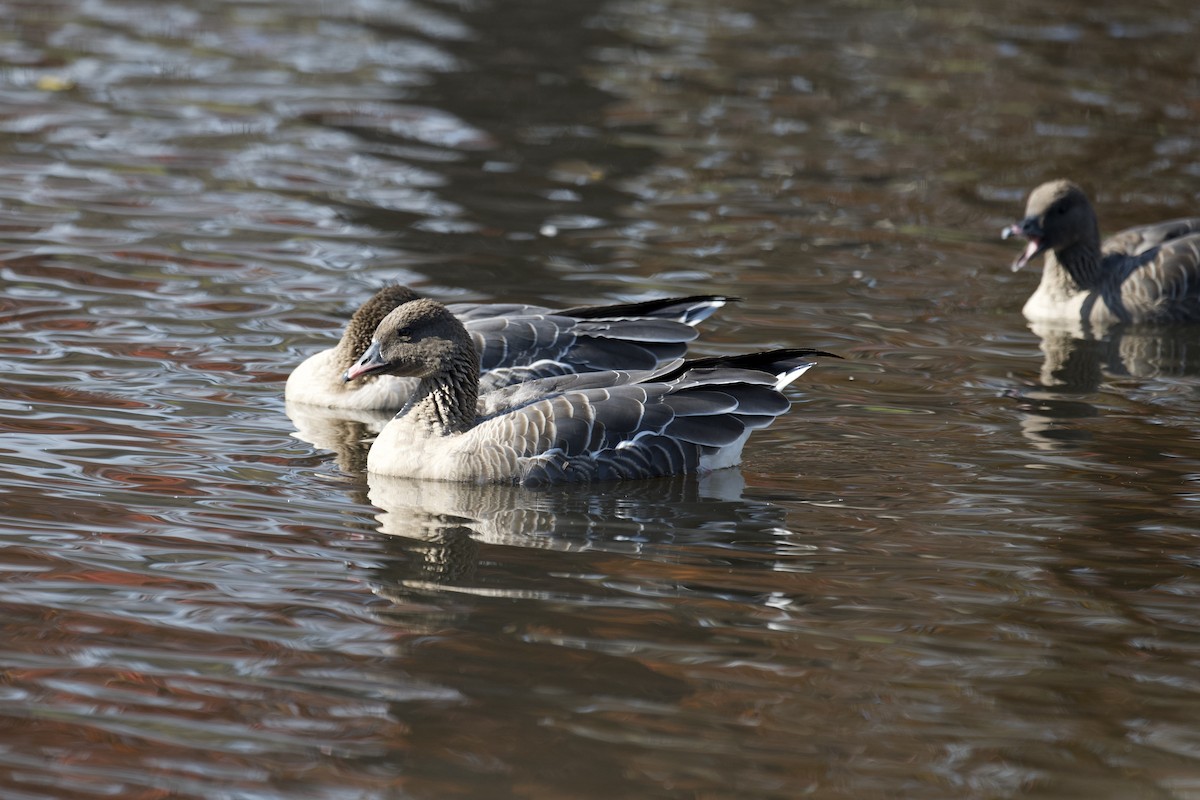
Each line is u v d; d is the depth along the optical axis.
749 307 18.00
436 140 24.72
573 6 34.84
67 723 8.83
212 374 15.58
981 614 10.57
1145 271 18.56
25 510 11.91
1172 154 25.20
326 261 19.06
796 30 33.31
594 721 9.01
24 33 30.42
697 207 22.03
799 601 10.74
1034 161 24.78
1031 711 9.26
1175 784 8.48
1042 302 18.69
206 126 24.89
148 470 13.01
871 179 23.75
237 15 32.97
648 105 27.23
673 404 13.38
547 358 15.25
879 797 8.29
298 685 9.35
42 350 15.77
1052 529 12.10
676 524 12.22
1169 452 13.92
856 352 16.72
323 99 26.77
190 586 10.72
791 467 13.51
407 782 8.34
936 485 13.07
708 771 8.50
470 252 19.58
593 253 19.77
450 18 33.38
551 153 24.30
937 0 36.50
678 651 9.91
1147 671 9.79
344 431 14.62
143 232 19.81
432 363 13.52
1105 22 34.47
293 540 11.68
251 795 8.18
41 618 10.11
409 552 11.52
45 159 22.75
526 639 10.05
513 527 12.10
